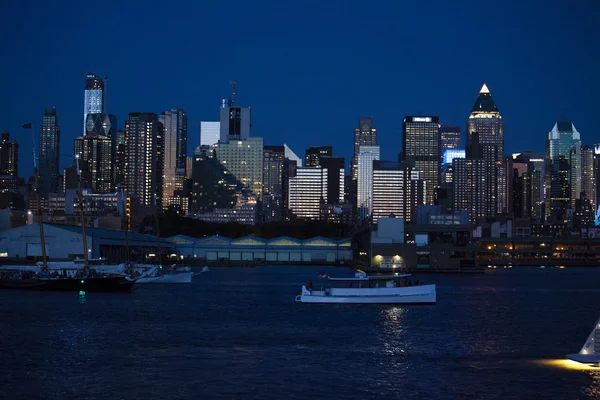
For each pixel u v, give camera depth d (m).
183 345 97.56
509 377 79.31
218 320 124.44
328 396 71.06
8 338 100.62
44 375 78.12
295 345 98.75
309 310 142.12
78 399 69.00
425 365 85.75
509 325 122.44
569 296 191.00
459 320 128.38
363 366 84.81
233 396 70.62
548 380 77.88
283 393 71.94
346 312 139.12
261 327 116.00
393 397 71.06
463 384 76.25
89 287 175.00
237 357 89.50
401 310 143.75
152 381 76.00
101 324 116.00
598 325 89.06
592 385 75.81
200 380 76.75
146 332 108.50
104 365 83.56
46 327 111.38
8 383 74.56
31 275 176.38
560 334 112.19
